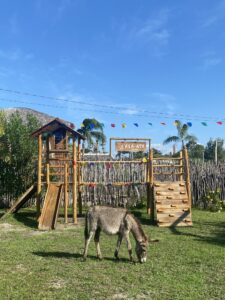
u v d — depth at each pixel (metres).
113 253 12.33
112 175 23.97
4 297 8.46
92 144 36.47
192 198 24.48
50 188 18.86
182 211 18.44
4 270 10.46
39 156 19.52
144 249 11.05
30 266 10.83
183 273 10.13
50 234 15.81
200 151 58.78
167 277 9.76
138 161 20.39
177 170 24.81
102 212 11.38
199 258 11.69
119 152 23.59
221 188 24.41
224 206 23.31
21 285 9.23
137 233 11.16
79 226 17.97
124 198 24.00
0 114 27.88
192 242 14.12
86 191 24.42
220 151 65.12
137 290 8.84
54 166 19.52
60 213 22.19
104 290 8.88
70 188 24.64
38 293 8.70
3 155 24.81
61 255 12.05
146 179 20.91
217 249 12.91
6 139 25.12
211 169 24.61
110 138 23.06
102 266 10.79
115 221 11.25
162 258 11.66
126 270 10.38
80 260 11.38
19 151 24.75
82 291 8.83
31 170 24.75
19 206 20.91
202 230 16.97
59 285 9.25
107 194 24.23
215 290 8.84
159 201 18.64
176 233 16.22
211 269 10.54
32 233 16.14
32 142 25.02
